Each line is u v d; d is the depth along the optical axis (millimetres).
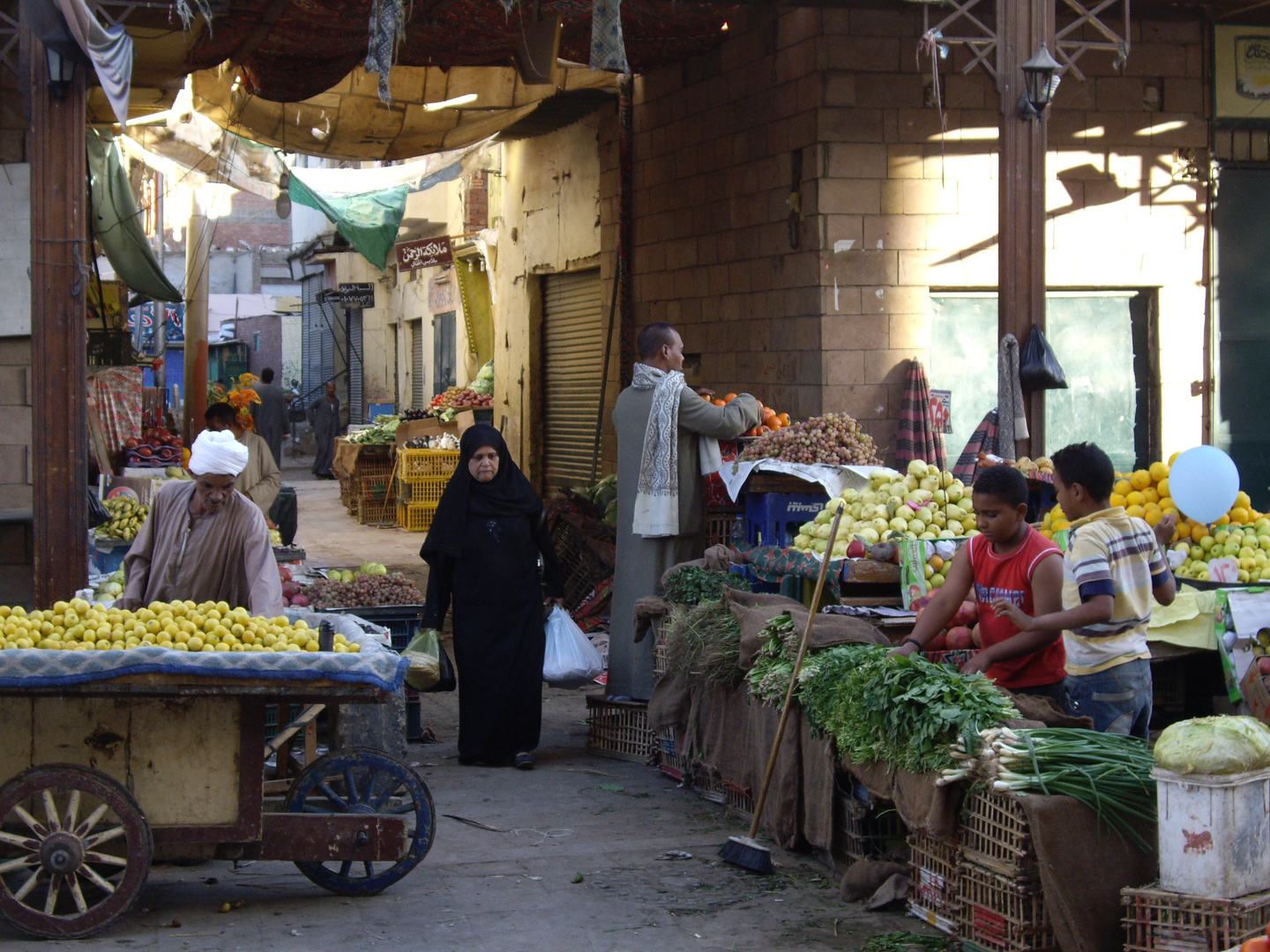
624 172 12992
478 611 7145
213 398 17750
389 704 6375
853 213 9898
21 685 4266
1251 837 3875
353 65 10500
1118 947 4078
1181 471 6359
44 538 7457
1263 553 6746
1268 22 10766
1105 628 4906
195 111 12492
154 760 4543
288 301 40281
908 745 4496
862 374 9977
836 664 5012
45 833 4395
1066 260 10484
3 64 8078
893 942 4477
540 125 15086
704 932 4605
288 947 4426
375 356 30297
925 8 8383
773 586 7027
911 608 6320
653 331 7508
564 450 16031
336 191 15148
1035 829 4031
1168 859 3914
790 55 10125
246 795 4590
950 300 10227
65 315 7484
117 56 7250
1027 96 8352
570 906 4863
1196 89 10672
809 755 5348
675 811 6230
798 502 7383
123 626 4574
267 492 9492
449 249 19234
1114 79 10508
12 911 4391
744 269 10969
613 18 7395
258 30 9094
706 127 11539
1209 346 10828
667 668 6445
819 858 5414
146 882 5133
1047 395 10656
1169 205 10680
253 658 4402
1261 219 10914
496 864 5371
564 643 7445
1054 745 4215
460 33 9711
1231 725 3902
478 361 21250
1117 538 4887
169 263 34281
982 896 4363
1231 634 6398
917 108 9969
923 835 4672
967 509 6891
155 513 5227
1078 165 10477
